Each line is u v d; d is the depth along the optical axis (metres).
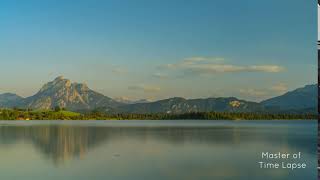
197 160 68.00
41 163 65.75
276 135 132.88
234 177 52.84
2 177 53.56
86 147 92.88
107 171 57.50
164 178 52.25
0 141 110.00
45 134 142.75
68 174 55.31
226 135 133.62
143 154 77.75
